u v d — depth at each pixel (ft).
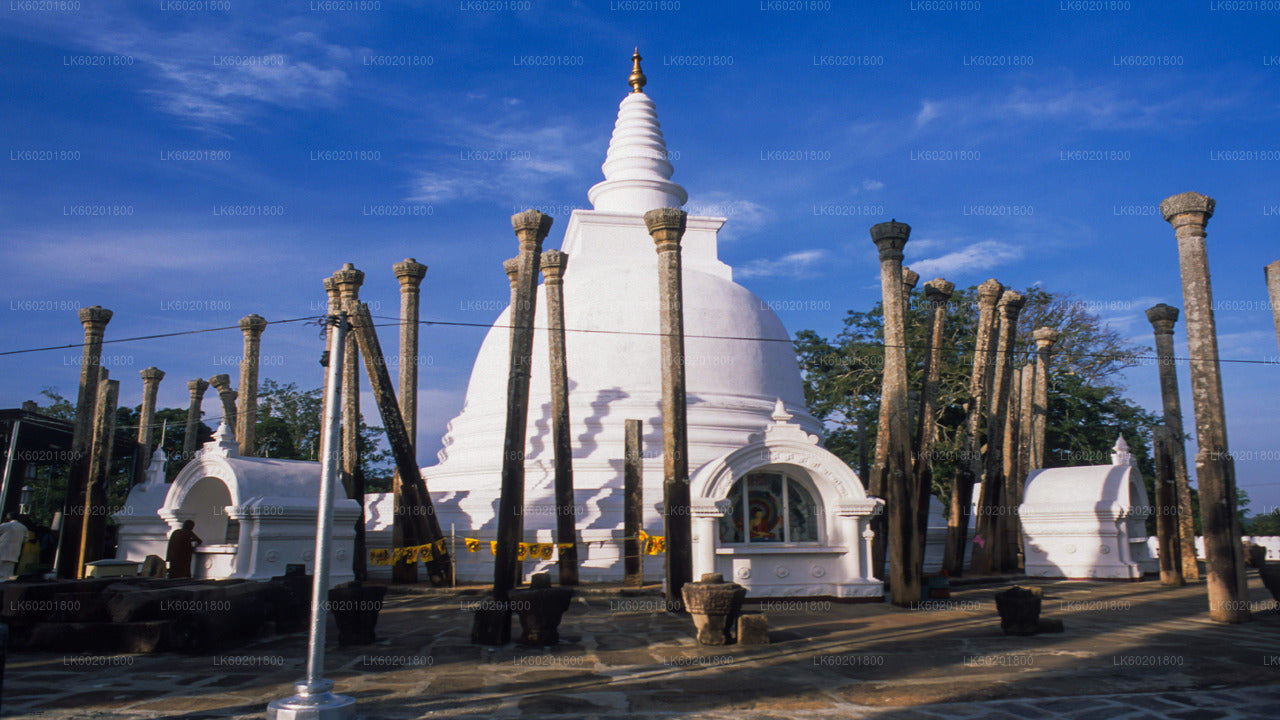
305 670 34.32
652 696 29.14
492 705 28.02
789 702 28.32
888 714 26.84
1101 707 27.76
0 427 90.99
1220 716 26.68
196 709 27.78
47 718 26.58
